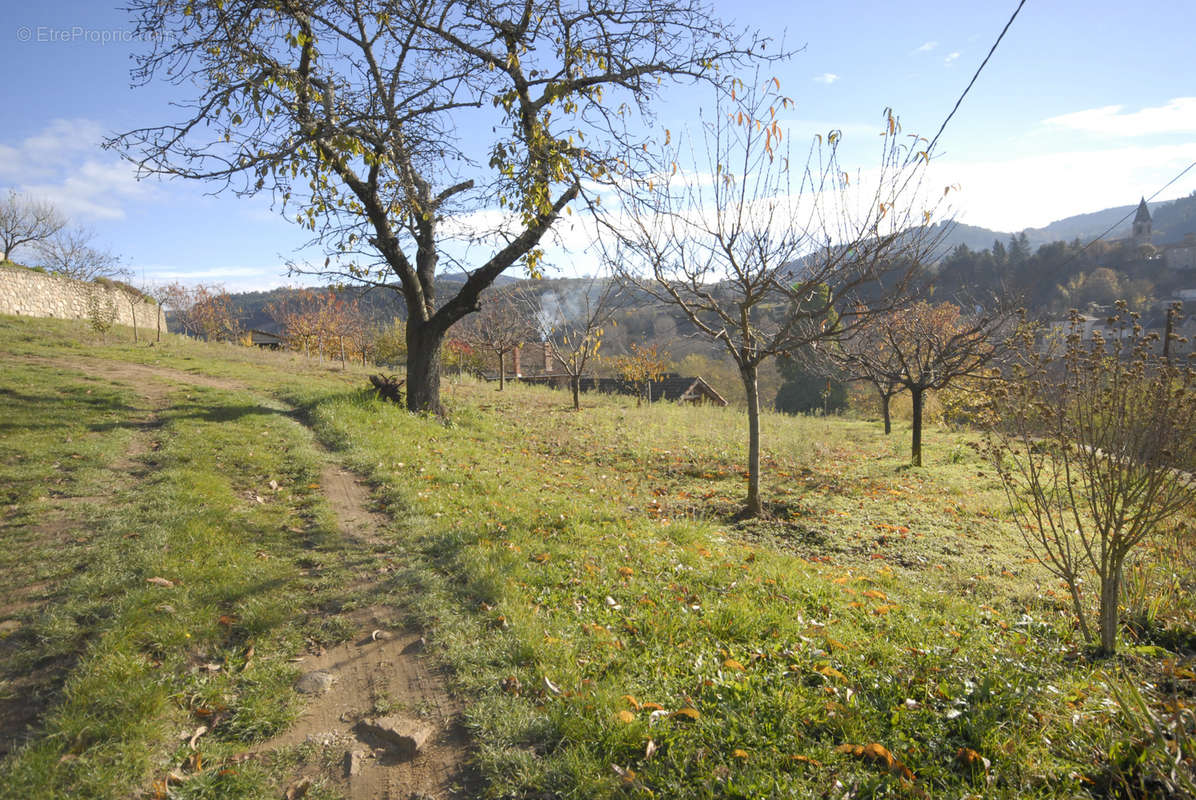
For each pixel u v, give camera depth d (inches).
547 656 151.3
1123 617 177.8
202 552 206.4
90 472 275.9
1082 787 107.7
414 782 118.1
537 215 406.6
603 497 312.0
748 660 148.4
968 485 379.2
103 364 578.2
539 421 528.4
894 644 159.8
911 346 513.3
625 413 621.6
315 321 1183.6
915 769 112.0
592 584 193.8
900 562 244.2
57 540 208.8
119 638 152.9
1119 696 118.3
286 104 348.8
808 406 1358.3
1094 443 156.6
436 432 423.8
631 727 122.0
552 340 661.9
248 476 298.2
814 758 114.4
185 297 1283.2
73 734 123.0
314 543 230.4
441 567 210.4
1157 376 149.8
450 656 157.0
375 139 379.6
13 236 1551.4
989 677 136.0
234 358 777.6
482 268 461.4
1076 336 166.4
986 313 470.6
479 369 1120.8
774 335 304.5
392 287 481.7
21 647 151.2
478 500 281.6
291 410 460.8
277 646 162.2
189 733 129.6
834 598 189.8
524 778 115.3
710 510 310.0
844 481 383.9
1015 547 259.6
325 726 134.0
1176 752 109.9
